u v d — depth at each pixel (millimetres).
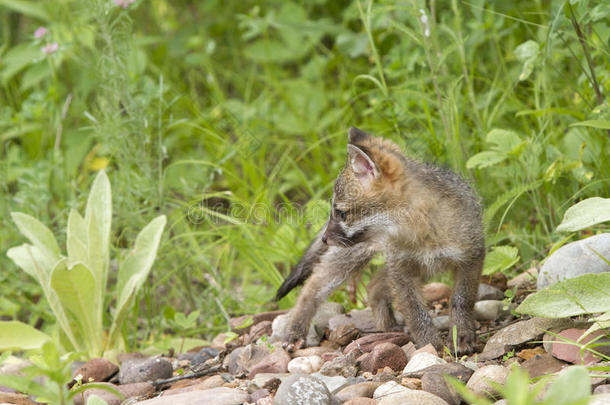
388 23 12148
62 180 12727
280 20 15117
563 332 6602
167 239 10344
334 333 8234
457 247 7594
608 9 8102
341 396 6074
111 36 10359
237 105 14547
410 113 10633
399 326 8695
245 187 11617
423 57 10883
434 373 6102
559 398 4398
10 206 11320
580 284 6348
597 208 6734
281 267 11617
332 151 12922
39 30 12250
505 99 11547
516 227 10281
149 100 10750
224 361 7914
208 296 10461
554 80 11500
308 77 15273
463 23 12297
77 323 8586
